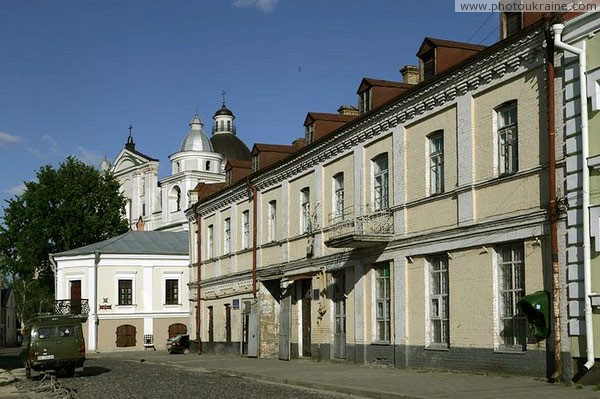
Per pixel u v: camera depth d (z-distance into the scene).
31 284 76.56
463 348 21.16
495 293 20.03
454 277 21.77
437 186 23.20
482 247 20.58
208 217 45.72
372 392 17.47
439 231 22.48
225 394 18.98
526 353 18.66
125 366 34.19
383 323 25.95
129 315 58.09
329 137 29.56
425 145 23.62
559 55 18.02
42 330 27.48
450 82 22.05
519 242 19.41
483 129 20.81
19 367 38.50
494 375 19.72
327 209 30.31
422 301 23.42
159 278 59.44
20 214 70.31
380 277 26.30
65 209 70.19
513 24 20.56
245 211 39.78
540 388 16.58
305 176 32.53
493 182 20.23
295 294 33.28
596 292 16.72
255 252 37.31
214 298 43.66
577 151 17.38
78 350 27.64
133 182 86.56
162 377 25.88
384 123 25.73
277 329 36.03
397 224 24.88
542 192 18.50
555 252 17.77
